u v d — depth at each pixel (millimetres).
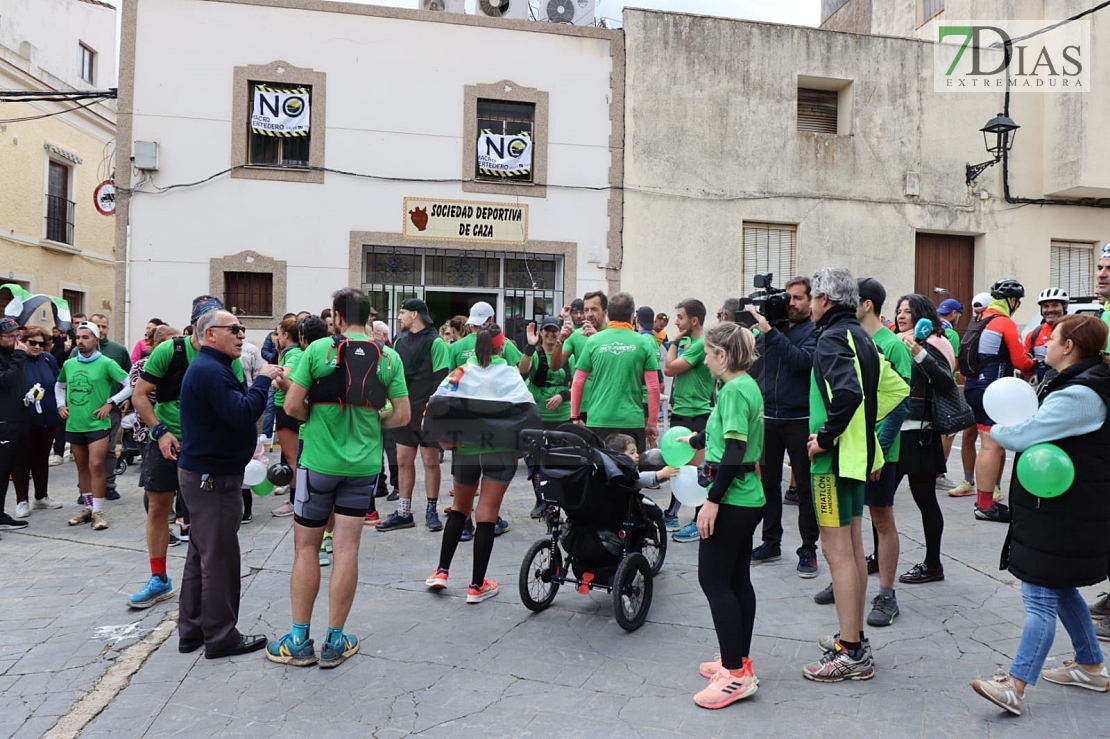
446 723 3410
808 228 13477
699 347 6281
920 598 4883
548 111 12711
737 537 3604
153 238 11648
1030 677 3357
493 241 12570
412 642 4289
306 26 12016
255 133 12023
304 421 4012
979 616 4586
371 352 3980
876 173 13711
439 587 5074
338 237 12125
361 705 3576
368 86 12195
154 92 11641
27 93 11703
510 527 6707
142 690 3732
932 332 5406
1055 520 3303
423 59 12352
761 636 4359
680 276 13086
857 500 3871
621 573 4320
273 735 3314
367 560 5762
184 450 4094
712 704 3520
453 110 12445
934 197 13914
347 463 3898
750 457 3611
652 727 3357
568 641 4316
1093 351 3363
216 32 11781
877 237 13711
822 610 4742
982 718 3395
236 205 11844
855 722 3379
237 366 4281
